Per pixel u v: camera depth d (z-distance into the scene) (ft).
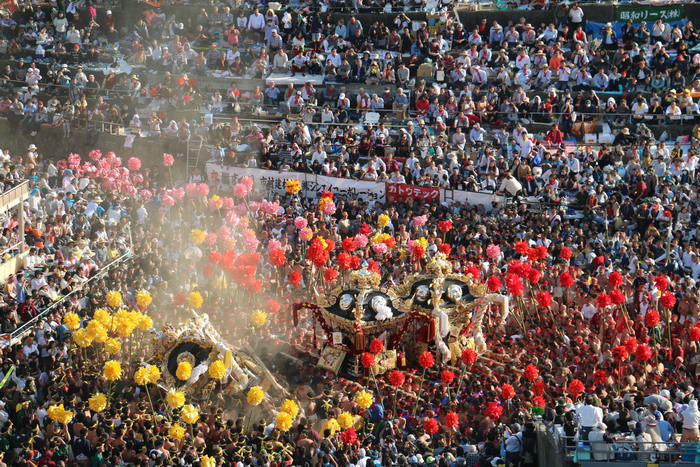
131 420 102.78
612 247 145.69
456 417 100.99
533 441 97.96
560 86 185.06
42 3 207.51
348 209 157.58
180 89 188.96
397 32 194.59
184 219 154.10
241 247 146.00
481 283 124.16
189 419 98.78
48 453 98.17
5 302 126.62
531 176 163.12
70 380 109.60
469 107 179.01
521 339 121.80
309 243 148.77
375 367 116.57
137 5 203.51
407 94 185.16
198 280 139.44
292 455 98.63
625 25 190.08
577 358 114.73
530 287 127.03
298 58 192.13
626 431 94.48
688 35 190.70
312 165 167.94
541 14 194.70
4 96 191.93
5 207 136.98
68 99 191.01
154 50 196.24
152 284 135.13
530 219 153.17
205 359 111.65
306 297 135.54
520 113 179.63
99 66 197.77
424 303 119.03
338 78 189.67
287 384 114.62
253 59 195.93
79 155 176.76
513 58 190.60
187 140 176.96
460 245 146.30
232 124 181.16
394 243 140.46
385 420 105.60
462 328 120.26
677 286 132.77
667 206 153.48
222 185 169.07
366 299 118.11
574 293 129.80
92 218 151.53
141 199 156.35
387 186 162.09
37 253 140.67
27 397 109.40
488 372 114.32
